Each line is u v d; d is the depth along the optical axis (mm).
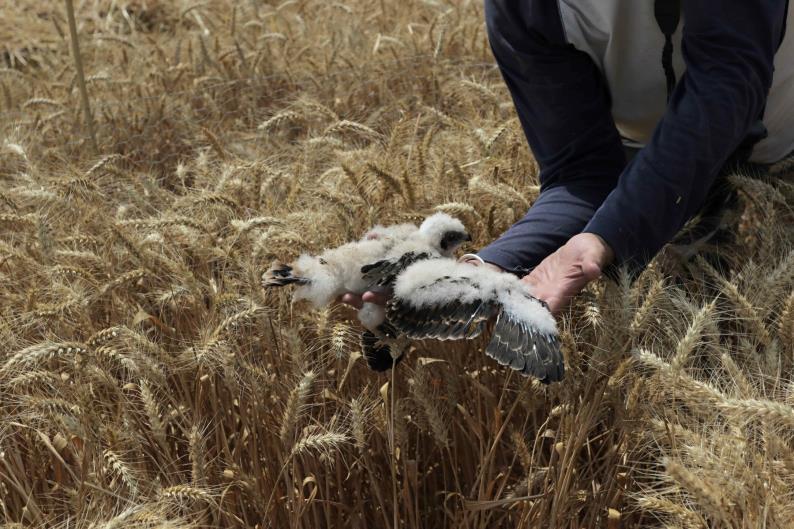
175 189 2953
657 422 1914
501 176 2355
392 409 1933
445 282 1812
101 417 2068
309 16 4199
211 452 2117
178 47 3756
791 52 2158
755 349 2064
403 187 2264
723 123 1938
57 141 3121
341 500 2057
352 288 1911
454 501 2123
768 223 2184
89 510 1913
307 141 2607
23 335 2209
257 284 2104
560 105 2141
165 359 2078
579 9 2055
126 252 2307
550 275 1962
